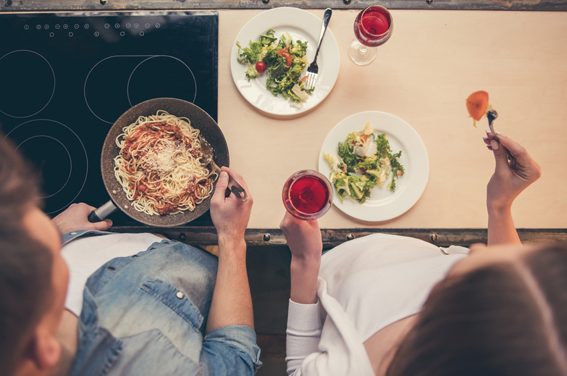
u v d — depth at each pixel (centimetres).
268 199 130
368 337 86
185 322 98
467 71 134
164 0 135
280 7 130
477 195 132
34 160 132
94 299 92
